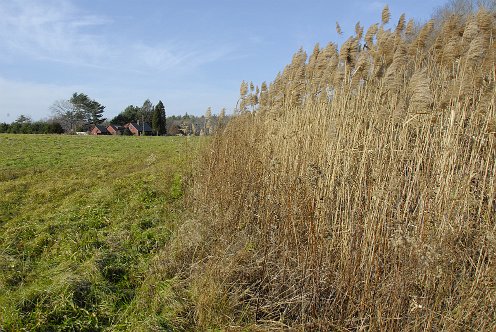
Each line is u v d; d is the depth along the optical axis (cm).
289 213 514
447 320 353
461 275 377
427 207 412
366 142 549
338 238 477
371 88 704
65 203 991
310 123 746
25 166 1711
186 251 586
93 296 490
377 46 760
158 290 493
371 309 392
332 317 418
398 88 579
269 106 970
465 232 418
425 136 546
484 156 514
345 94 711
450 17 778
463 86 515
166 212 854
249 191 678
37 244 670
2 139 3036
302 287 456
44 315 436
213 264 503
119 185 1175
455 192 430
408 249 375
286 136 746
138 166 1772
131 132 6656
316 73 786
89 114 8231
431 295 365
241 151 856
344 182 520
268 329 409
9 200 1035
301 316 430
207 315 433
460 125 484
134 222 779
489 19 655
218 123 1132
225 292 461
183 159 1502
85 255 604
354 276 423
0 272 548
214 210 703
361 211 465
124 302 498
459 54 650
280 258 504
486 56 560
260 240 566
